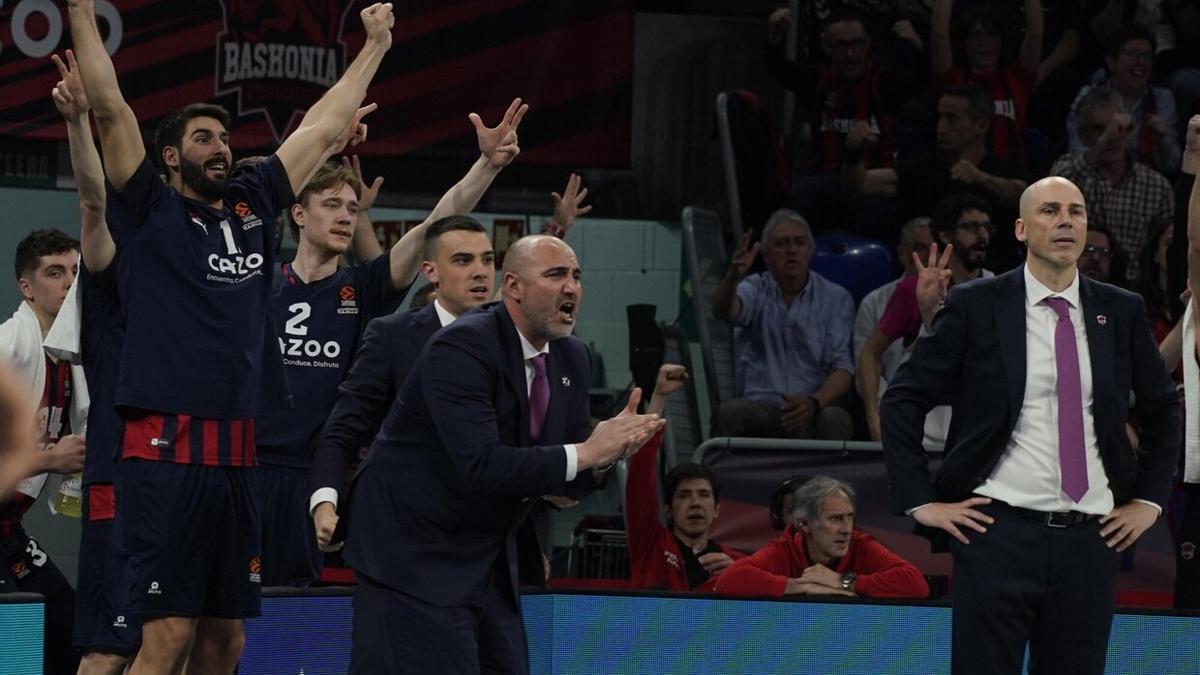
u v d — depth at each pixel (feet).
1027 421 51.34
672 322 112.37
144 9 88.58
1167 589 80.79
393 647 46.26
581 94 97.30
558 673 64.08
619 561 93.56
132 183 48.73
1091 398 51.34
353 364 57.88
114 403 49.83
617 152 97.96
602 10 97.45
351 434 54.19
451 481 46.55
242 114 90.63
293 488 62.49
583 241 113.91
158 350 48.65
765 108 105.09
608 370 112.57
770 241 94.48
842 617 63.87
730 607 64.39
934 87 104.17
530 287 45.68
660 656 64.49
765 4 111.86
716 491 75.36
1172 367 64.23
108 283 49.96
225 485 49.62
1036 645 52.21
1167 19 107.24
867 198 100.73
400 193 94.73
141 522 48.37
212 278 49.39
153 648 49.19
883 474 81.25
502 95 95.91
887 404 53.06
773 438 84.69
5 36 85.87
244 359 49.80
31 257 62.28
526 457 44.34
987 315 51.70
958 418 52.29
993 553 50.90
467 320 46.60
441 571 46.65
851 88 102.37
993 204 97.71
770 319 94.02
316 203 63.21
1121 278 94.63
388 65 93.81
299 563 62.59
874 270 97.71
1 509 61.05
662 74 109.40
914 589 69.00
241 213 50.85
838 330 93.56
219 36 90.12
